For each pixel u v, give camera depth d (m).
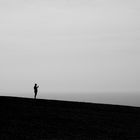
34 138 22.47
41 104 36.28
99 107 36.88
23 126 25.59
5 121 26.89
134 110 36.00
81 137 23.48
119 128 26.97
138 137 24.55
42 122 27.38
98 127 26.86
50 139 22.47
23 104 35.41
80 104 38.47
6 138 22.05
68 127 26.28
